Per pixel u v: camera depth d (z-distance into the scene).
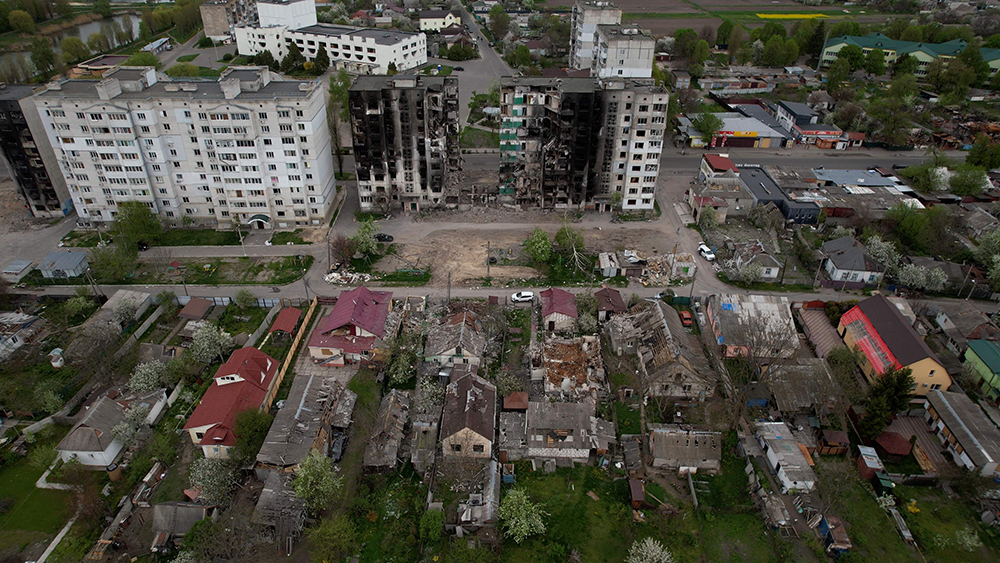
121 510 77.25
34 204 142.00
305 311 114.62
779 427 87.81
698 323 112.06
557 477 83.44
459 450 84.00
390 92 134.25
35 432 89.12
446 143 146.00
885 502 78.88
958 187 157.62
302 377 93.62
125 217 128.00
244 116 126.56
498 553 73.56
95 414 85.94
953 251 133.62
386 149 141.12
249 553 71.50
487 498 77.75
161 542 72.94
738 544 75.00
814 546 73.88
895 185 160.88
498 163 175.88
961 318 109.12
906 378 84.62
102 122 126.88
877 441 86.50
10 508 78.38
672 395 95.50
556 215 149.50
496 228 143.75
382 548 73.94
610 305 112.19
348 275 125.38
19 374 98.06
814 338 108.69
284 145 131.62
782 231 143.00
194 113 126.81
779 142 192.00
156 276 124.56
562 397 94.12
